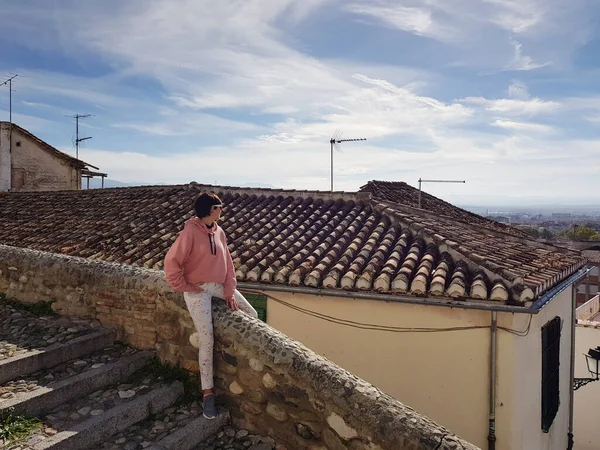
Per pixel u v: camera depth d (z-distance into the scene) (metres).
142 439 3.59
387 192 15.40
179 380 4.27
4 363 4.02
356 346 7.02
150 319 4.62
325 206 9.95
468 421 6.37
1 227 12.00
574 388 9.98
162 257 8.43
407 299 6.38
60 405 3.84
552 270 7.27
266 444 3.70
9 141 19.22
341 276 6.93
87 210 12.32
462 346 6.40
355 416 3.22
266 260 7.70
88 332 4.83
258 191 10.99
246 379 3.85
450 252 7.11
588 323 11.81
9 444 3.24
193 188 12.12
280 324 7.51
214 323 4.04
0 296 5.68
